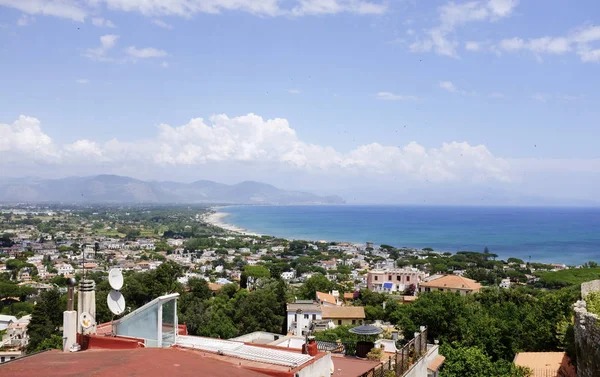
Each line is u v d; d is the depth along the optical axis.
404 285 159.38
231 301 107.44
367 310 100.44
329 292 134.62
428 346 34.06
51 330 83.06
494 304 80.19
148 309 21.00
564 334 42.53
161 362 16.78
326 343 36.38
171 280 113.50
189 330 88.69
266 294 99.69
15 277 194.12
